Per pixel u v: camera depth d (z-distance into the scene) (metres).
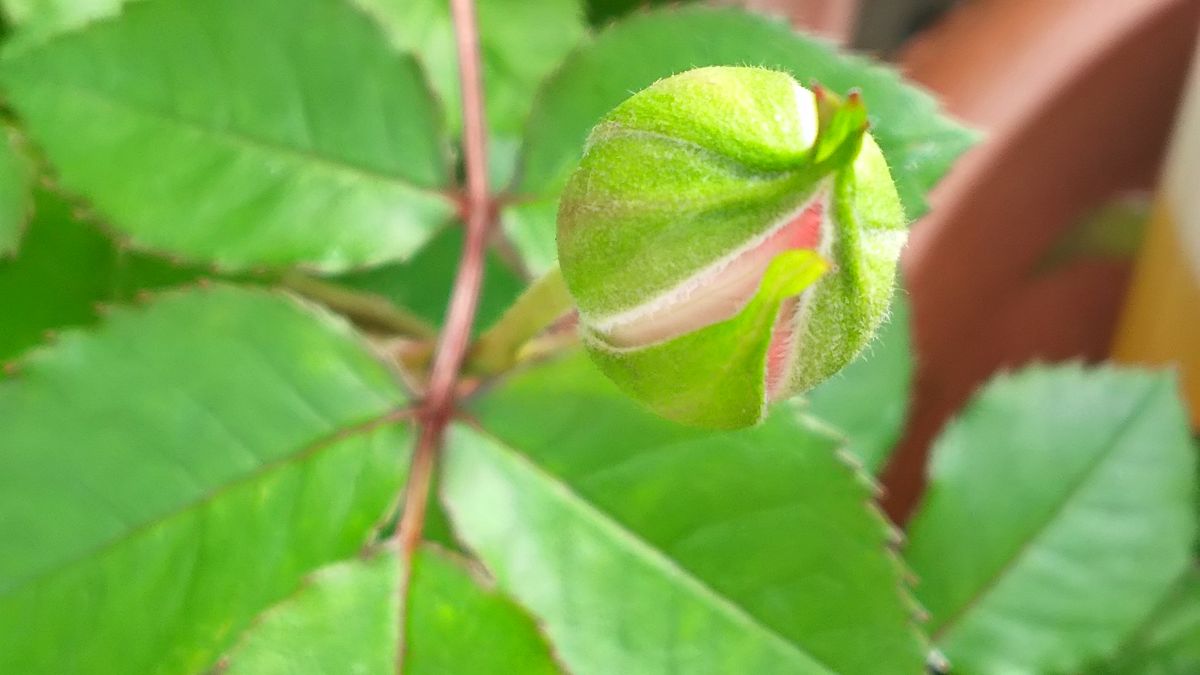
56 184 0.13
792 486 0.13
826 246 0.10
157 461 0.12
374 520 0.13
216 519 0.12
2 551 0.12
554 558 0.13
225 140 0.13
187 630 0.12
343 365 0.13
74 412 0.12
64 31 0.12
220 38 0.13
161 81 0.13
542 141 0.14
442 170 0.14
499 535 0.13
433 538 0.13
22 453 0.12
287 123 0.13
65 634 0.12
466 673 0.12
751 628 0.13
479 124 0.14
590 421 0.13
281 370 0.13
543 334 0.14
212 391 0.12
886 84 0.13
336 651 0.12
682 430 0.13
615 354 0.11
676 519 0.13
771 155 0.10
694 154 0.10
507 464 0.13
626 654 0.13
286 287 0.14
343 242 0.13
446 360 0.13
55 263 0.14
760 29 0.13
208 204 0.13
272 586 0.12
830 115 0.10
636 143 0.10
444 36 0.15
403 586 0.13
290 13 0.13
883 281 0.10
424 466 0.13
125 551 0.12
